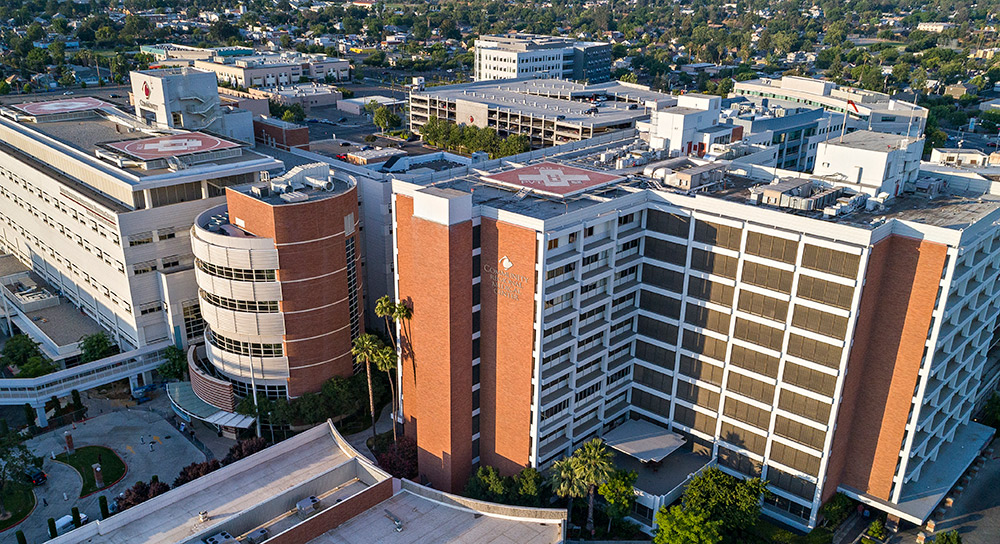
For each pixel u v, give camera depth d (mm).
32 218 152750
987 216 92500
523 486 95562
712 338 100250
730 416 101375
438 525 92938
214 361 118188
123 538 89438
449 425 97562
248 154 138750
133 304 122750
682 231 99125
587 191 101688
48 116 164750
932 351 87750
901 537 97062
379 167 158000
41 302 144375
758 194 98625
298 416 114188
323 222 109438
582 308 96000
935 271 85312
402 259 99375
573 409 100750
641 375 109000
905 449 93375
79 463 108938
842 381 90062
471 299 94500
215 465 102938
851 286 86188
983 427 114500
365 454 112688
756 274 93875
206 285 111688
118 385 130125
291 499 96062
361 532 91500
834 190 101125
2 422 116812
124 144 136500
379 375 120875
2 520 97438
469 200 89562
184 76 157000
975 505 103438
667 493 96625
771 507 101000
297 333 112688
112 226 119875
